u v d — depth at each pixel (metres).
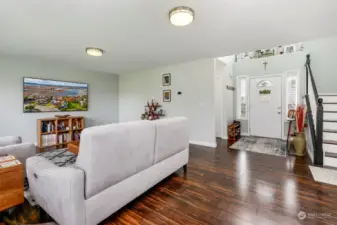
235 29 2.62
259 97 5.55
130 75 6.20
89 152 1.39
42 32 2.73
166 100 5.22
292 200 1.96
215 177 2.58
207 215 1.72
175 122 2.51
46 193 1.48
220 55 4.07
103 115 6.09
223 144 4.57
